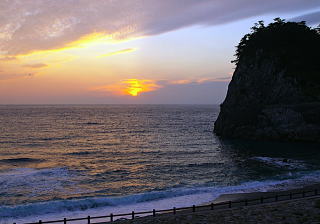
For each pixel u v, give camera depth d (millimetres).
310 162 49406
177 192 31703
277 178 38250
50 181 38000
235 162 51062
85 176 41312
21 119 170250
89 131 111625
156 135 98000
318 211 19047
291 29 94000
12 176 40344
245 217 18672
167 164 50188
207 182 37281
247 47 95438
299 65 85000
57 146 73625
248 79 89188
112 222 19500
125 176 41469
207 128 122875
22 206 26188
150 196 30375
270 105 81000
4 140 83938
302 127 71688
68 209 26703
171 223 18344
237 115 87375
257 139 79188
